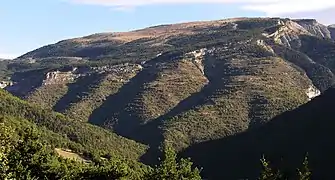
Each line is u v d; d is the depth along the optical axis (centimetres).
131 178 4478
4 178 2741
